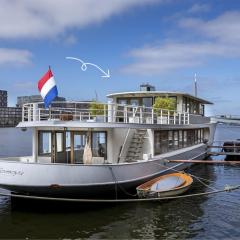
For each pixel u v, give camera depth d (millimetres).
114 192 20047
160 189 20750
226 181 29266
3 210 19766
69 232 16594
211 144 44000
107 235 16297
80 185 18391
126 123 20797
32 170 18078
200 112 41219
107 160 21531
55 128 21438
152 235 16312
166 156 24984
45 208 19750
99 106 25078
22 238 15930
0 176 18641
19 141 91562
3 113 187375
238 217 18844
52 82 19969
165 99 29734
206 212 19656
